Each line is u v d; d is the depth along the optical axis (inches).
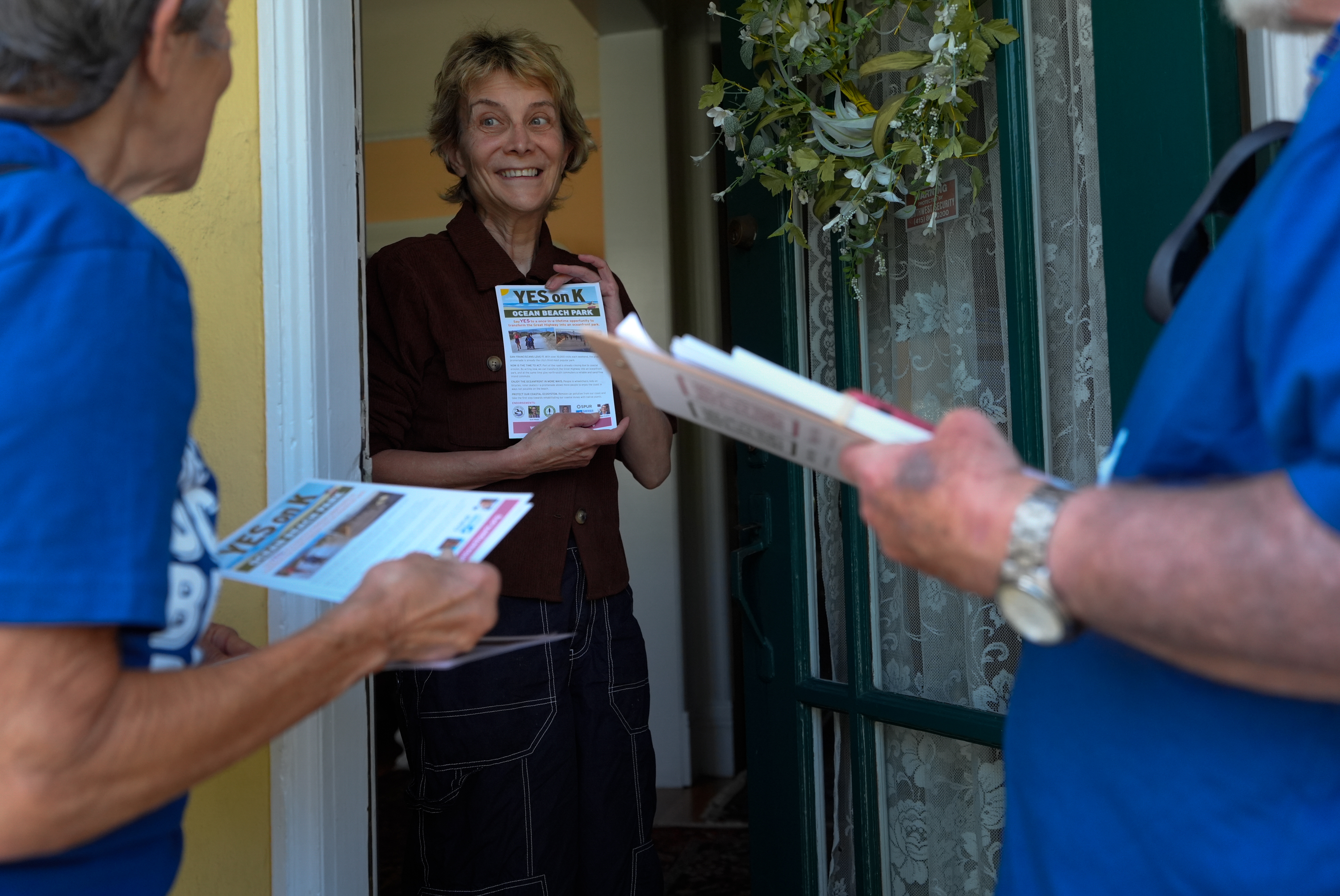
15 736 22.3
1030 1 58.1
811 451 26.8
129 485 23.5
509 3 162.4
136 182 29.8
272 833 54.2
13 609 21.9
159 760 24.3
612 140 141.1
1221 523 18.7
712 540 145.4
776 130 70.6
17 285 23.0
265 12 55.5
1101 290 55.2
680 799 134.0
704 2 142.0
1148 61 49.3
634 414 74.9
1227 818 21.5
